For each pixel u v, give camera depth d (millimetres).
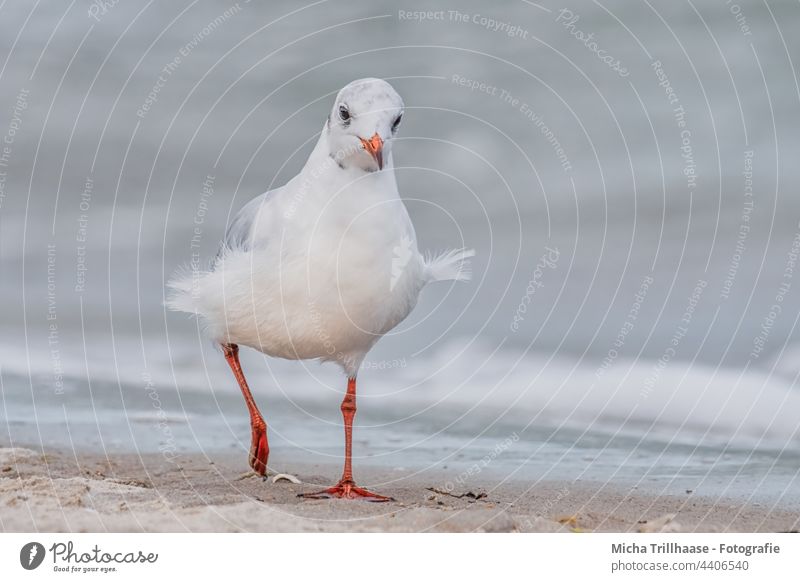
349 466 9648
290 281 9070
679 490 9938
